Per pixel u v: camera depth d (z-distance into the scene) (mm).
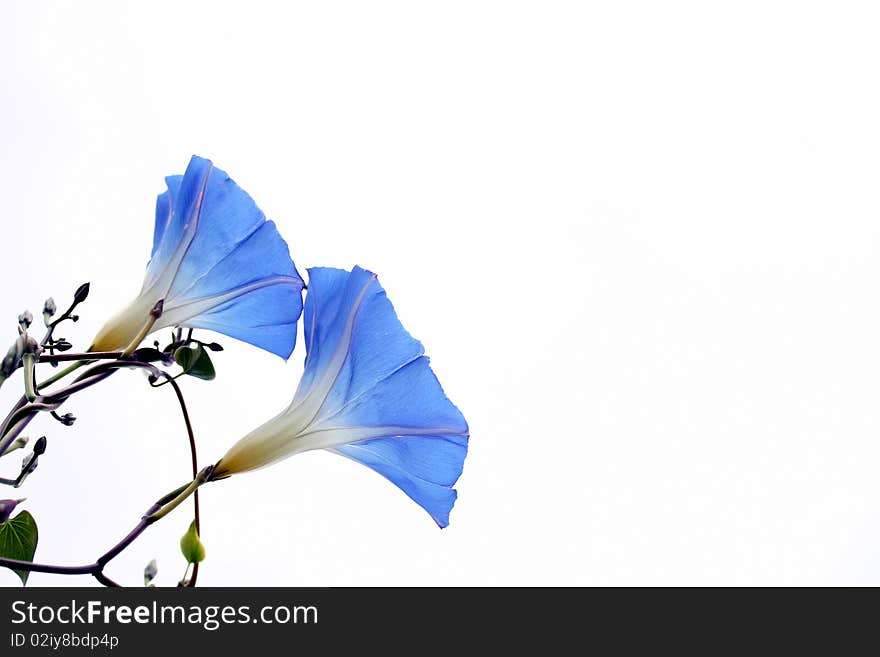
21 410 736
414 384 778
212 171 785
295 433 770
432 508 791
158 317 762
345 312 773
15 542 749
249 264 786
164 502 736
